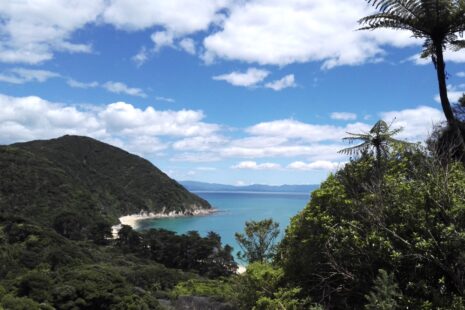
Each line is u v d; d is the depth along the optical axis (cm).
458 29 920
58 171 13400
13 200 11044
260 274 880
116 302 3750
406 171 752
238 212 18900
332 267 716
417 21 927
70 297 3772
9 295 3716
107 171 19712
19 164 12488
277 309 765
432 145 745
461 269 564
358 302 708
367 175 778
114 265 6594
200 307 1436
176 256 7831
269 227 1230
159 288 5334
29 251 6088
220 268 7094
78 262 6075
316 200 795
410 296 598
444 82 938
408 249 613
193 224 14638
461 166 732
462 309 532
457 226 576
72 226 9644
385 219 652
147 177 19700
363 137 826
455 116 1004
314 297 779
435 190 618
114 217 14600
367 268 671
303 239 812
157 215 17825
